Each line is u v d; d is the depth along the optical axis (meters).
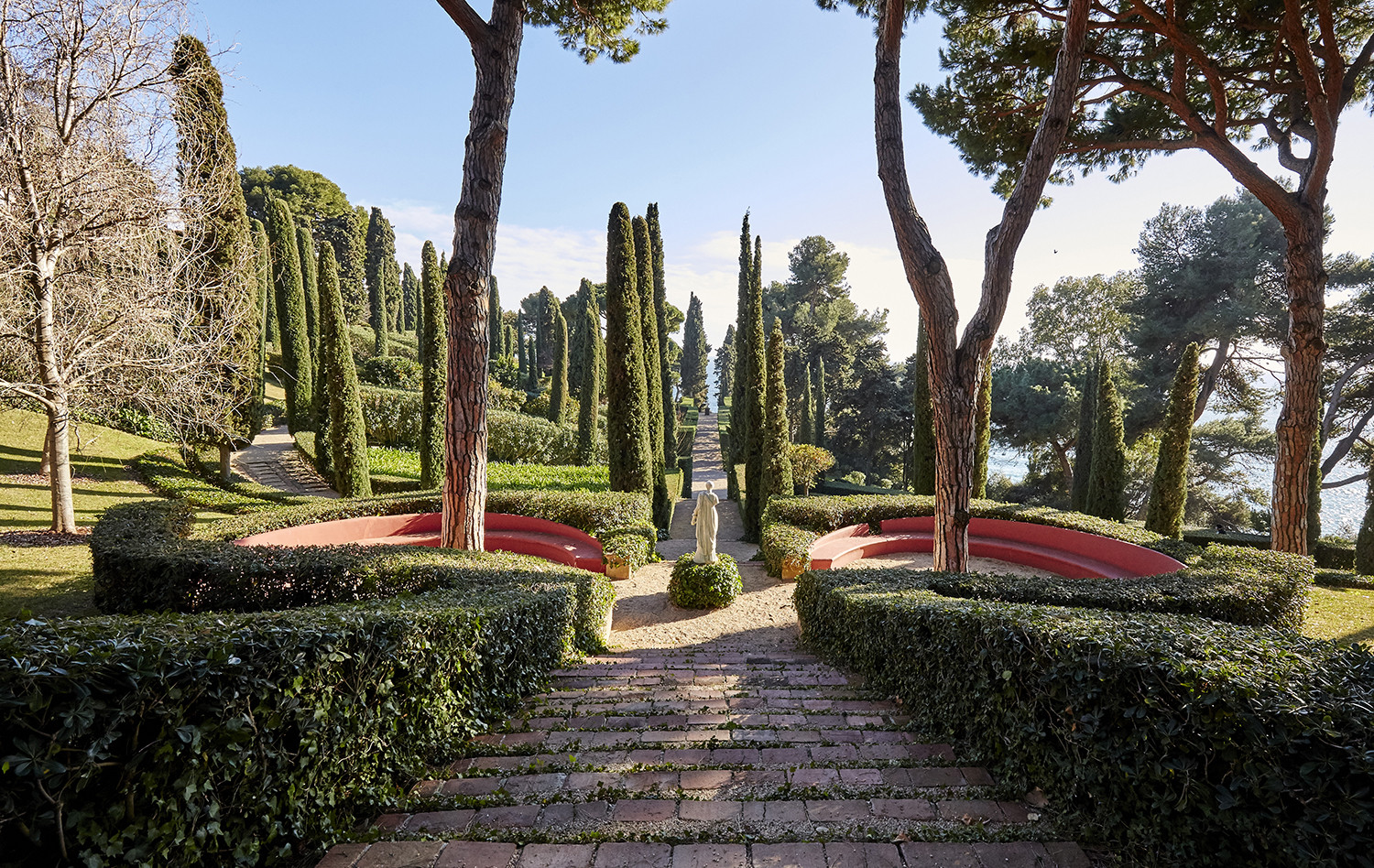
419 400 26.06
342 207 46.41
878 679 5.46
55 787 1.77
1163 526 12.75
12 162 9.12
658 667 6.62
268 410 28.25
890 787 3.24
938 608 4.36
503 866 2.48
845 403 42.28
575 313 62.38
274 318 36.66
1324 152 9.40
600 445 31.06
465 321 8.74
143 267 10.59
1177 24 9.23
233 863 2.32
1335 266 20.73
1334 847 2.01
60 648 1.90
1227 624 3.42
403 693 3.45
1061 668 2.99
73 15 9.57
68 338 10.20
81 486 14.68
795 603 8.81
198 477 17.02
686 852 2.57
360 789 2.99
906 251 8.45
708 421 65.38
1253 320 21.89
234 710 2.30
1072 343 30.58
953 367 8.47
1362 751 1.98
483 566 7.23
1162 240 23.69
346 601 6.59
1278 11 9.41
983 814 2.96
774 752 3.80
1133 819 2.62
